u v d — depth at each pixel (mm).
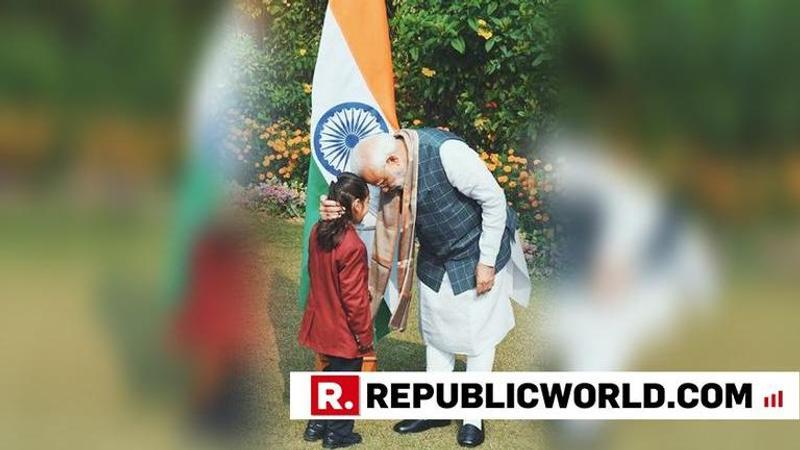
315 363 3875
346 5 3625
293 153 6879
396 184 3316
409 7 6516
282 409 3600
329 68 3633
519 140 6078
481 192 3256
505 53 5926
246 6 7035
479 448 3398
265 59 7020
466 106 6293
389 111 3650
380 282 3447
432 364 3510
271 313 4715
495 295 3408
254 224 6141
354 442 3375
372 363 3688
